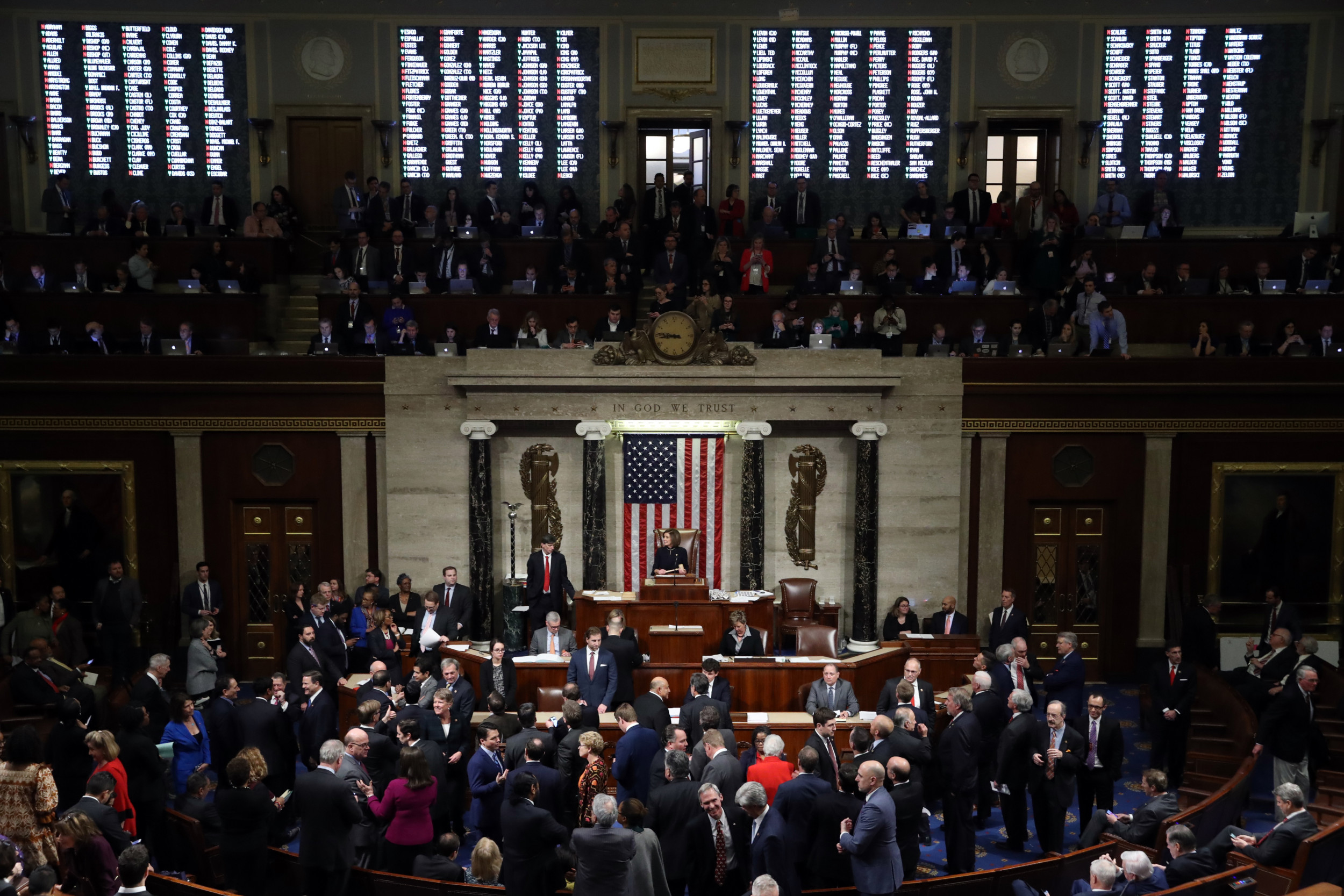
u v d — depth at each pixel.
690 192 19.86
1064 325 17.27
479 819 9.85
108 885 8.19
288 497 16.89
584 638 14.70
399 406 16.70
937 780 11.47
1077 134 20.95
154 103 20.83
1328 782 12.68
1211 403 16.73
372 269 18.66
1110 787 11.04
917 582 16.98
